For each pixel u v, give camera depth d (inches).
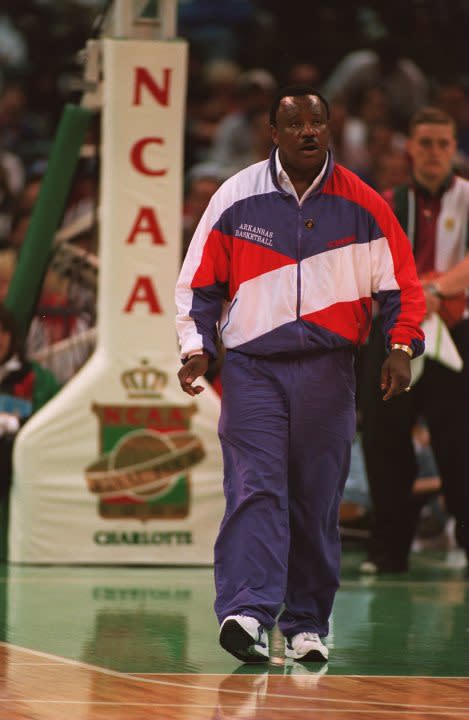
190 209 1245.7
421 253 909.2
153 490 938.1
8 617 719.7
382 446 933.8
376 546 949.8
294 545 617.0
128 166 928.9
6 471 949.8
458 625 724.7
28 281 986.1
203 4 1961.1
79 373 937.5
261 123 1358.3
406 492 940.0
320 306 599.5
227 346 607.8
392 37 1792.6
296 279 599.5
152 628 690.2
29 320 991.6
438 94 1598.2
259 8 1953.7
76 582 854.5
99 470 932.6
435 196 906.1
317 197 601.9
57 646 638.5
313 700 529.0
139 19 944.9
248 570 594.6
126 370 934.4
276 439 599.8
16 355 973.8
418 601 812.0
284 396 601.9
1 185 1482.5
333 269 601.0
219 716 495.8
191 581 868.0
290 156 594.6
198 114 1813.5
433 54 1787.6
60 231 1013.2
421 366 906.7
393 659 624.4
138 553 937.5
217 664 600.4
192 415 941.2
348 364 611.2
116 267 931.3
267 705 517.3
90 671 578.6
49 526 930.7
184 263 617.0
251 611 589.6
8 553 944.9
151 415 937.5
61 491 930.1
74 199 1074.7
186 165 1690.5
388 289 607.8
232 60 1899.6
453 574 944.9
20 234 1221.1
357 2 1871.3
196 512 942.4
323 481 607.5
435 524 1115.9
